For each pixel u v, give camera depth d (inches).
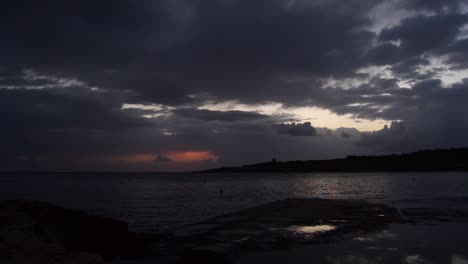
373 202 1129.4
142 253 478.0
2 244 374.0
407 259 429.7
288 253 465.1
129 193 2132.1
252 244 522.3
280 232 614.9
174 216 990.4
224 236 586.6
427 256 442.3
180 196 1879.9
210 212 1099.3
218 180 4977.9
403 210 916.6
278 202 1103.6
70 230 518.9
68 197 1756.9
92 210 1166.3
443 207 997.2
